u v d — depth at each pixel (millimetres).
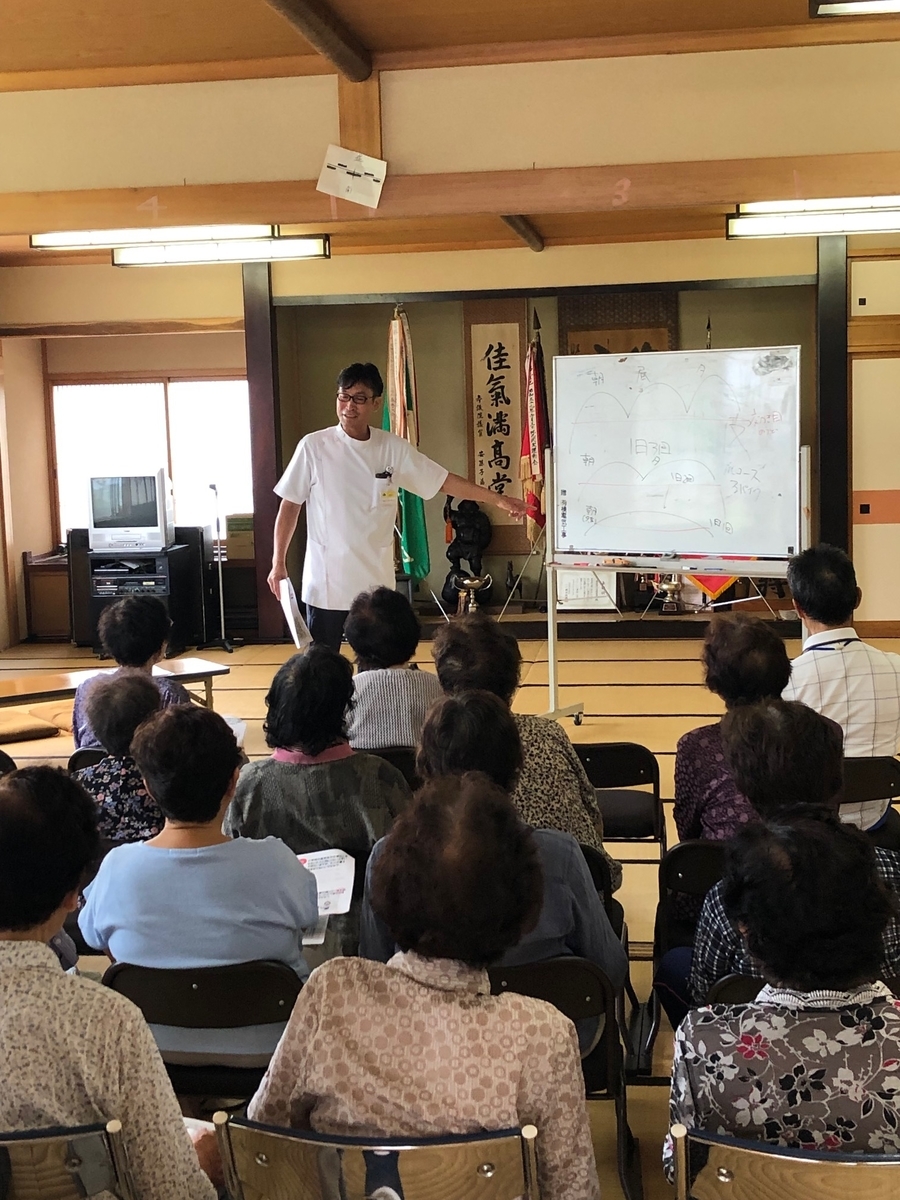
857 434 8055
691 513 5188
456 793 1323
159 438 9570
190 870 1866
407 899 1258
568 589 9070
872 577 8133
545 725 2441
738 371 5055
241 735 5281
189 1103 2002
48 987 1281
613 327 9094
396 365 8312
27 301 8617
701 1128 1261
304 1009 1271
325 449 4293
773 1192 1166
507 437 9289
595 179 4195
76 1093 1262
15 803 1333
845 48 4078
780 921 1246
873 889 1252
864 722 2936
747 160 4145
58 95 4379
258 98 4301
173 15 3820
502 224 7641
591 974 1814
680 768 2494
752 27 4059
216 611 9055
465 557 9094
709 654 2564
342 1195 1201
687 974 2219
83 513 9703
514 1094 1234
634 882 3672
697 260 8094
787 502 4977
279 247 6336
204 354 9461
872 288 7938
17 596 9180
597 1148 2221
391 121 4254
